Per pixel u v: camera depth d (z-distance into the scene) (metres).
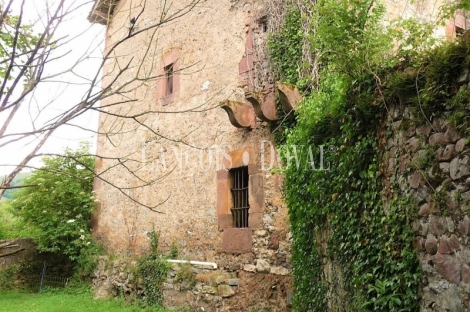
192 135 8.49
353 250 4.04
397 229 3.45
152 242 8.95
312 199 4.98
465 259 2.82
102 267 9.99
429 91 3.18
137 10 10.50
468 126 2.87
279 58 6.91
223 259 7.34
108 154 11.12
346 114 4.28
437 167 3.11
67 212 11.32
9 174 2.61
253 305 6.59
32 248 12.12
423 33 4.23
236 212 7.46
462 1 3.78
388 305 3.38
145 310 7.72
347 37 3.93
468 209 2.82
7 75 2.51
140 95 10.20
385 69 3.76
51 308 8.73
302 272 5.27
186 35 9.13
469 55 2.89
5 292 11.32
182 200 8.49
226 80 7.94
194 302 7.09
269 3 7.28
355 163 4.09
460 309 2.82
